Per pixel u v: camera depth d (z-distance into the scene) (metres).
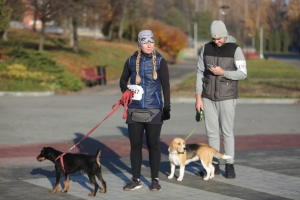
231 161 9.59
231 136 9.66
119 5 68.31
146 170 10.36
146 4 79.62
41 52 32.59
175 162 9.30
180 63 74.38
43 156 8.33
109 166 10.76
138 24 81.25
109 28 77.62
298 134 15.44
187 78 41.06
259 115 19.61
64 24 63.84
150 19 81.50
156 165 8.63
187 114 19.55
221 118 9.62
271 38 153.00
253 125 17.14
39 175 9.70
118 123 17.11
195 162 11.23
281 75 48.31
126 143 13.61
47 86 28.33
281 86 34.12
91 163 8.13
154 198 8.12
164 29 74.69
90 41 60.53
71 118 17.95
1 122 16.70
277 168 10.50
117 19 70.38
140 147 8.73
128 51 61.22
